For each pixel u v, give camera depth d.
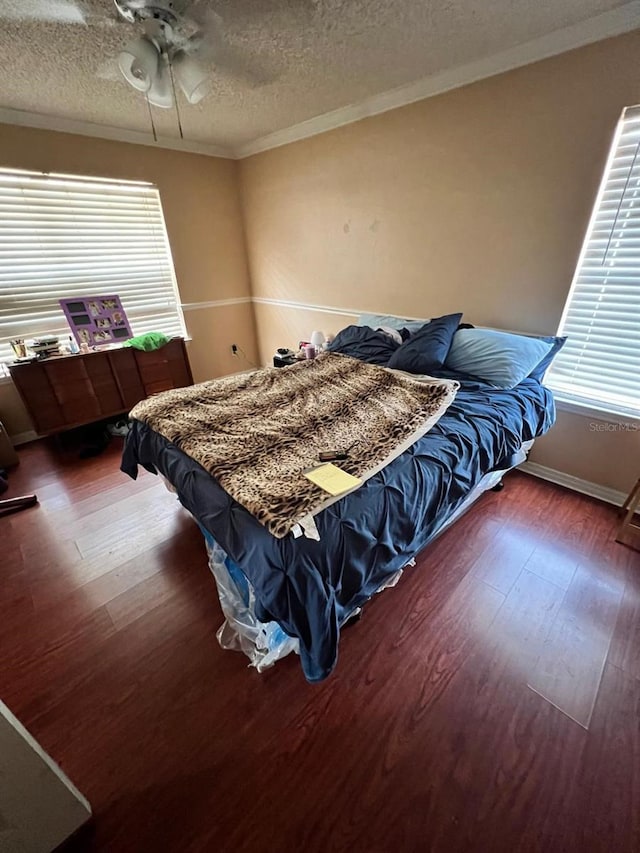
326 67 1.93
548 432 2.22
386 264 2.77
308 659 1.04
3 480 2.33
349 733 1.10
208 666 1.30
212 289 3.79
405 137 2.33
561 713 1.14
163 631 1.43
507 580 1.60
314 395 1.95
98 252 3.03
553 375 2.19
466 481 1.44
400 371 2.17
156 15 1.35
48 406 2.75
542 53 1.72
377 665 1.28
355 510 1.12
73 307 2.93
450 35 1.66
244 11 1.44
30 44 1.61
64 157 2.65
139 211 3.16
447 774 1.01
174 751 1.08
